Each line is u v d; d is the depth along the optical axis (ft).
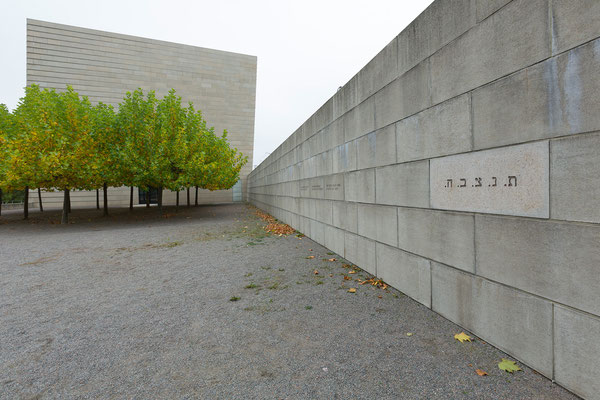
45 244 27.14
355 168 17.28
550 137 6.65
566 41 6.28
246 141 110.52
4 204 96.68
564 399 6.13
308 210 27.22
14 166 34.63
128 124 44.91
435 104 10.50
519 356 7.55
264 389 6.73
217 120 106.63
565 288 6.41
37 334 9.73
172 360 8.05
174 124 49.44
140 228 38.47
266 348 8.61
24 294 13.74
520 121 7.36
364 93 15.88
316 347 8.61
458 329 9.50
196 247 24.72
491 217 8.29
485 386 6.66
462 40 9.17
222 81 106.73
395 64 12.94
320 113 23.20
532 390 6.48
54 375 7.41
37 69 86.33
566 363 6.42
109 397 6.52
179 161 46.93
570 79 6.22
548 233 6.75
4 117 44.60
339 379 7.06
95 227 40.50
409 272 12.41
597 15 5.71
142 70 96.58
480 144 8.58
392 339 8.96
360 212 16.83
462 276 9.46
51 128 37.32
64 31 88.58
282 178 38.91
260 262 19.10
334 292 13.29
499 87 7.93
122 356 8.30
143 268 18.25
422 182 11.39
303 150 28.32
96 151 41.09
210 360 8.02
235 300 12.59
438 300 10.67
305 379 7.08
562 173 6.42
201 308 11.78
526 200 7.26
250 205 84.53
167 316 11.05
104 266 18.89
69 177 39.47
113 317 11.03
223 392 6.64
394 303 11.84
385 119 13.88
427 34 10.80
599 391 5.76
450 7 9.64
